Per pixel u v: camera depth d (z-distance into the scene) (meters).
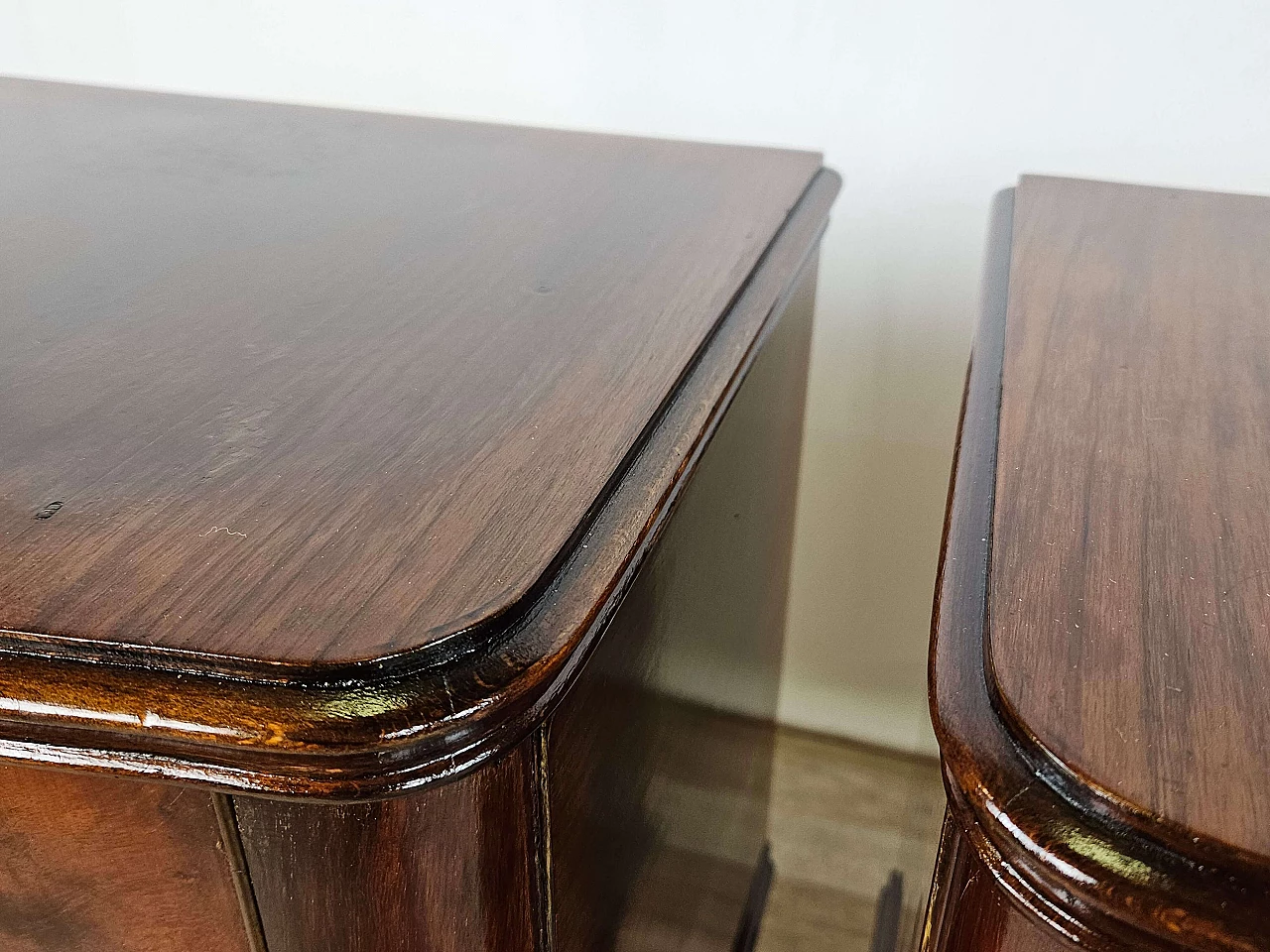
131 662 0.29
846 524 1.09
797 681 1.19
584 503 0.35
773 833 1.09
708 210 0.66
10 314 0.48
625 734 0.45
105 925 0.36
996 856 0.27
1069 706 0.27
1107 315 0.53
